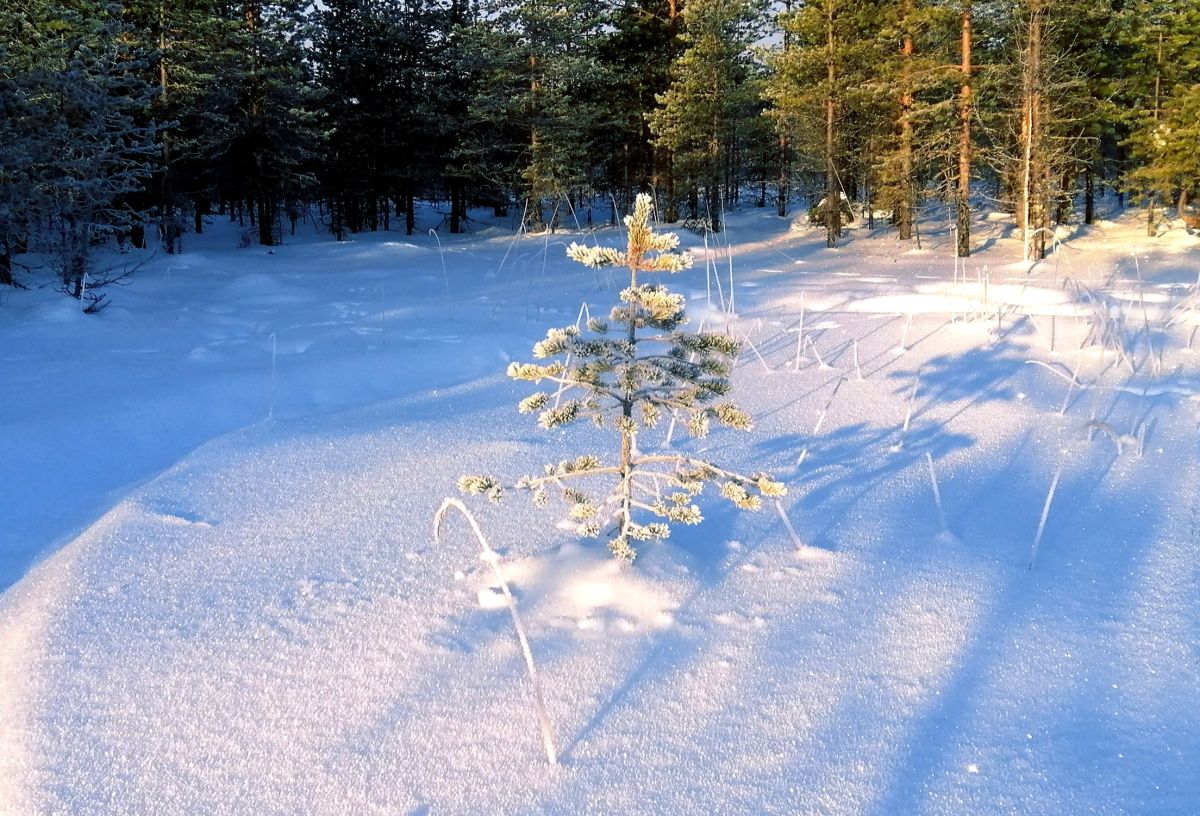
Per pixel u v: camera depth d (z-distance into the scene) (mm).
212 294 12070
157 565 2807
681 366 2488
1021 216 18672
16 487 3797
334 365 6105
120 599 2562
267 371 5879
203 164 25391
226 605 2523
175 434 4727
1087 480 3584
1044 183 17922
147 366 6246
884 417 4668
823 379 5703
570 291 11523
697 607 2465
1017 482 3570
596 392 2561
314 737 1896
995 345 6895
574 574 2617
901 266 16312
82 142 11992
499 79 26859
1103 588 2586
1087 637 2291
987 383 5523
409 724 1937
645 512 3184
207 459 3941
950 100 18609
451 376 6301
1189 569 2703
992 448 4051
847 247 21406
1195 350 6602
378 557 2852
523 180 28562
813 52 21781
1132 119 22125
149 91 13688
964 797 1678
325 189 30438
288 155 25484
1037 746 1831
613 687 2066
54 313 8766
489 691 2061
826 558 2803
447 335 7605
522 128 28906
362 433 4414
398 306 10219
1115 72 23438
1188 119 19719
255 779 1763
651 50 29438
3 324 8344
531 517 3182
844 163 24734
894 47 21562
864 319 8500
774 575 2678
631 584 2545
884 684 2072
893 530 3055
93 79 12164
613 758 1808
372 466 3848
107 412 4734
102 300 10320
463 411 4926
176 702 2037
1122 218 24328
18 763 1821
